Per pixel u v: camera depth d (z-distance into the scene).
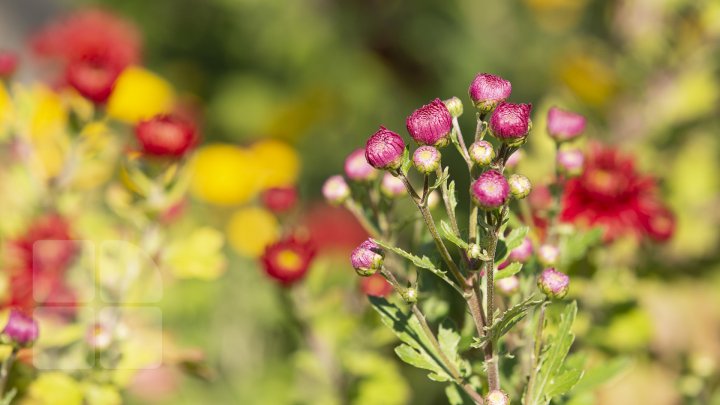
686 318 0.94
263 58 1.95
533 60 1.92
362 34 1.88
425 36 1.85
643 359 0.90
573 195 0.83
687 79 1.11
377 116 1.88
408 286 0.67
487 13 1.96
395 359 0.90
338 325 0.86
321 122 1.88
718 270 0.97
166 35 1.98
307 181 1.81
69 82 0.84
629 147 1.08
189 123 0.82
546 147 0.89
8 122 0.86
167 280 0.86
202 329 1.10
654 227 0.83
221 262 0.82
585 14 1.86
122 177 0.82
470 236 0.67
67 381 0.76
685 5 1.09
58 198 0.86
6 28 2.19
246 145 1.87
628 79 1.15
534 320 0.72
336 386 0.86
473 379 0.71
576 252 0.77
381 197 0.76
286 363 0.96
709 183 1.05
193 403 1.05
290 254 0.83
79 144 0.85
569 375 0.68
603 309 0.85
